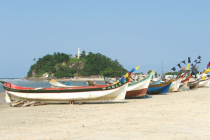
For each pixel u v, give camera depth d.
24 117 18.02
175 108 20.88
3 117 18.17
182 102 25.55
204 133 11.97
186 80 47.88
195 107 21.30
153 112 18.84
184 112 18.52
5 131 13.34
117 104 25.16
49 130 13.38
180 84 47.38
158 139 11.05
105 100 26.36
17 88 28.03
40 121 16.30
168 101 26.95
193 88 52.91
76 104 26.58
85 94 26.30
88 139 11.32
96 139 11.28
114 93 25.78
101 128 13.55
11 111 21.72
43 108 23.56
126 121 15.45
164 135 11.71
